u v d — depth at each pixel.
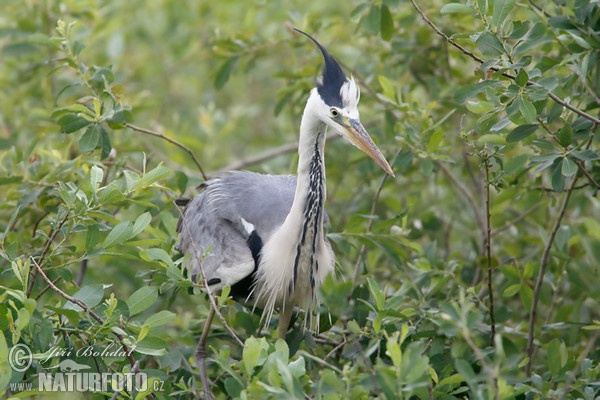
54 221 8.98
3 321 8.07
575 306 10.91
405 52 13.06
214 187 11.44
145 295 8.66
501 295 10.83
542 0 11.68
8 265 9.57
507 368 6.87
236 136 17.20
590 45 9.71
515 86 8.57
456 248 13.59
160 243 10.04
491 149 9.62
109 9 16.17
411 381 6.70
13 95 14.93
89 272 12.12
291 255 10.31
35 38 11.55
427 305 10.19
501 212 12.95
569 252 12.01
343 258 12.30
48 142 13.33
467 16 12.16
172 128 16.00
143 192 10.38
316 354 10.26
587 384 8.01
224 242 10.73
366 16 11.89
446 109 12.76
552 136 9.23
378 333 8.29
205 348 10.15
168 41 17.64
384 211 13.59
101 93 11.13
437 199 13.80
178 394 9.12
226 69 13.88
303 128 10.15
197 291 9.13
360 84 13.72
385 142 13.18
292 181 11.70
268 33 15.51
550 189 10.88
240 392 7.46
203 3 17.34
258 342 7.54
